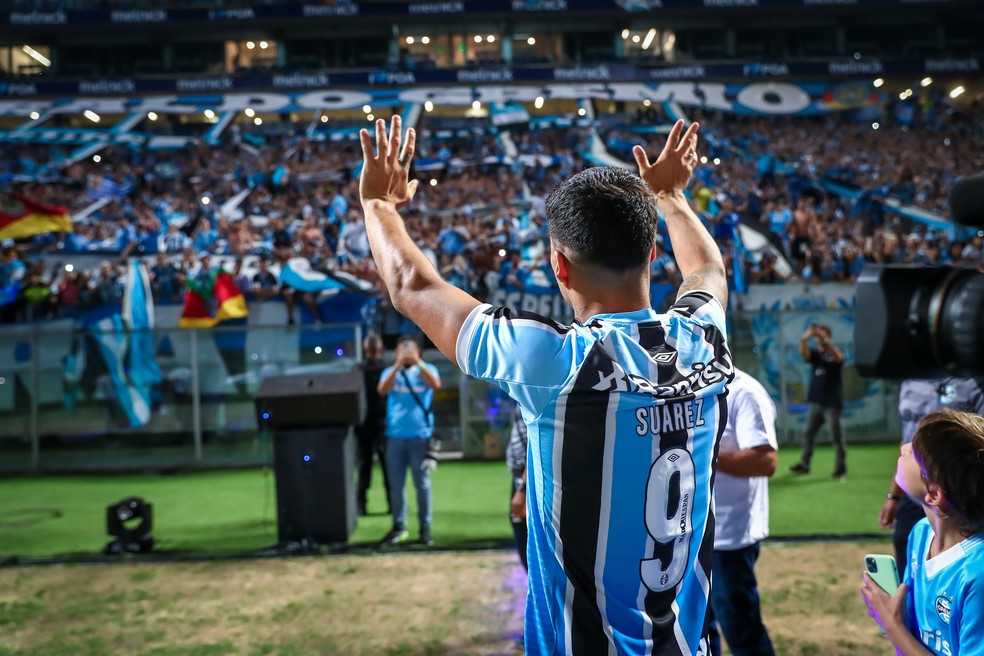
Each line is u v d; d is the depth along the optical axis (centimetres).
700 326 149
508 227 1748
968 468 177
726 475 328
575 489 136
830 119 2778
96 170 2328
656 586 139
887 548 639
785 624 484
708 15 3150
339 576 607
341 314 1499
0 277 1623
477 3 3016
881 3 2962
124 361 1162
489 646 464
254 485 1020
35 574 626
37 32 3084
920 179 2227
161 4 3086
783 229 1806
